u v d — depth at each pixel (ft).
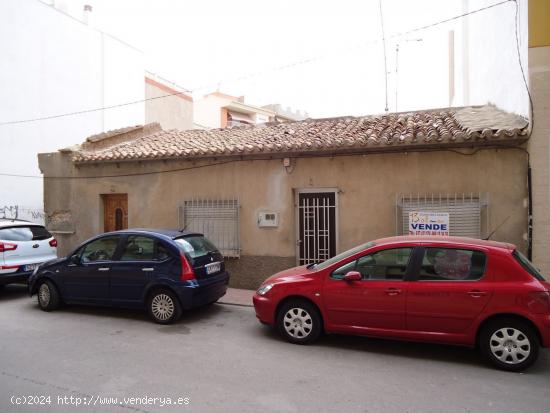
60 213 35.70
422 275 16.29
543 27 21.29
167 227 31.40
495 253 15.67
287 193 27.86
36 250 28.32
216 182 29.86
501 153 23.26
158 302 21.26
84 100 60.34
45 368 15.19
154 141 37.88
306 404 12.44
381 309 16.56
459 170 24.09
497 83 29.17
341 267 17.66
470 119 27.09
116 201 34.55
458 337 15.60
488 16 31.42
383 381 14.16
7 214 49.14
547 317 14.53
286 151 26.99
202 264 22.00
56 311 23.88
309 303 17.88
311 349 17.37
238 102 91.25
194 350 17.21
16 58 50.39
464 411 12.09
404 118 31.42
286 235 28.02
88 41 61.16
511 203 23.08
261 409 12.12
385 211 25.58
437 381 14.19
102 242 23.16
